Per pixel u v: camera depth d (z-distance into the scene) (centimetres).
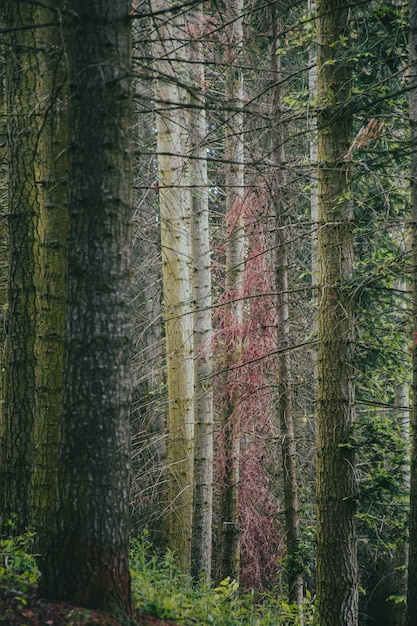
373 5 1180
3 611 680
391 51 1159
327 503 1159
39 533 952
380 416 1645
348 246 1167
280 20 1395
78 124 703
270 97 1558
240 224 1556
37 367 995
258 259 1560
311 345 1345
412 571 1084
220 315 1723
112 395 703
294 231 1528
